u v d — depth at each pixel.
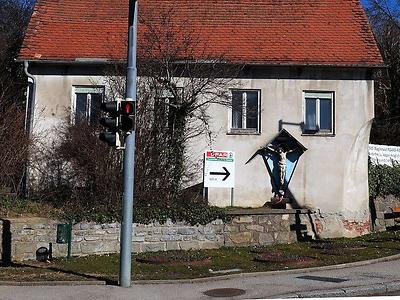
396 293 10.45
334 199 19.36
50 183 17.14
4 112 17.88
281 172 19.27
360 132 19.61
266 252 15.38
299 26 21.02
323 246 16.48
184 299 9.79
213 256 14.82
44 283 11.23
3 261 14.19
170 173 16.81
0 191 16.69
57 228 14.59
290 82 19.73
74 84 19.73
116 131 11.16
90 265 13.69
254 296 9.97
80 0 22.09
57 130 18.86
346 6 21.75
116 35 20.66
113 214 15.58
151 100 16.75
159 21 21.03
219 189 19.30
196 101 18.22
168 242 15.92
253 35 20.64
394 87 36.25
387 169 21.94
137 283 11.31
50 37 20.45
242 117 19.77
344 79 19.72
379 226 20.48
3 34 33.94
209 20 21.23
